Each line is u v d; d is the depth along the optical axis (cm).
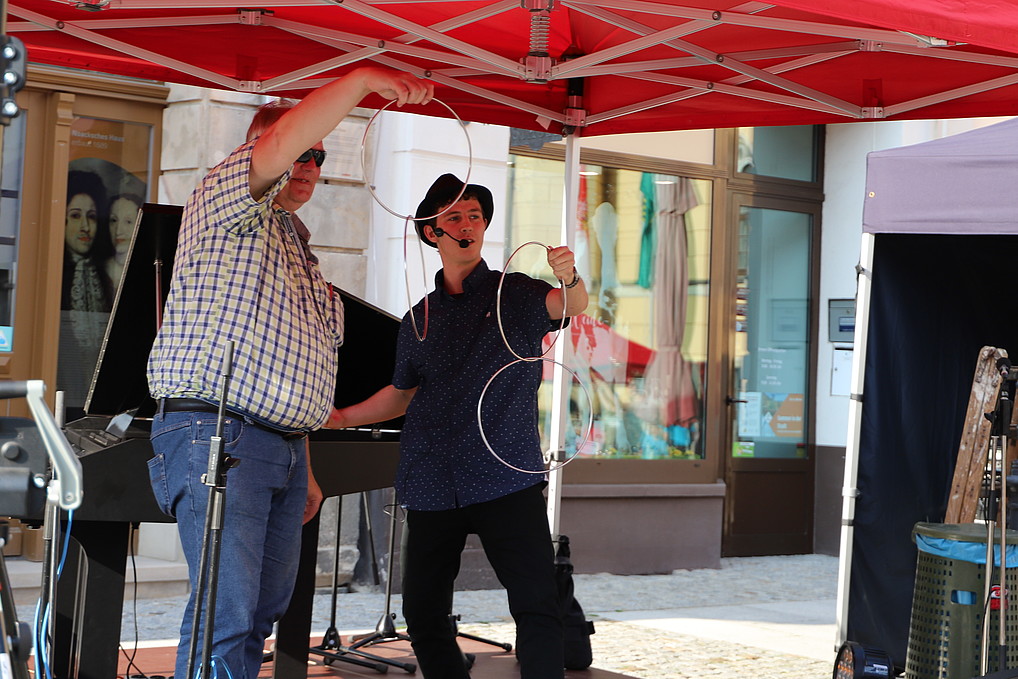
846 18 238
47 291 598
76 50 380
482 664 463
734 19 307
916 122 870
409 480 320
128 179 627
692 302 838
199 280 268
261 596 283
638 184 809
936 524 429
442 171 660
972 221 431
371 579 661
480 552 684
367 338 399
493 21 356
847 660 402
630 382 803
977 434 483
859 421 480
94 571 319
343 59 379
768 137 884
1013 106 406
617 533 776
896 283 491
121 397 351
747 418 872
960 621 403
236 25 355
